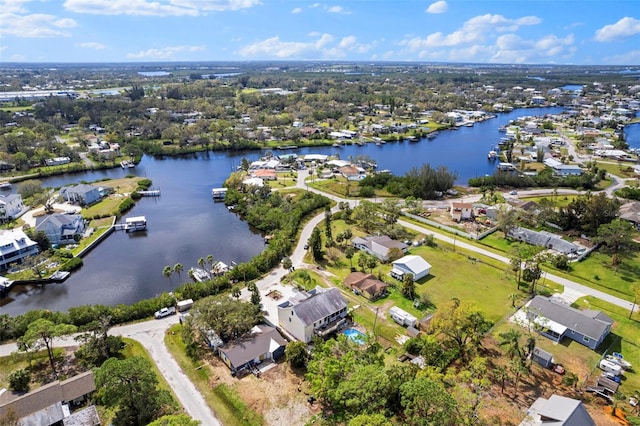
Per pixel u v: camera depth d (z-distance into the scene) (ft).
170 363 196.85
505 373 180.34
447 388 171.32
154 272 302.86
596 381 184.24
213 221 407.23
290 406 170.81
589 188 487.20
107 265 313.94
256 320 223.30
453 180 488.02
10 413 153.48
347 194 468.34
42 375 188.65
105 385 160.35
